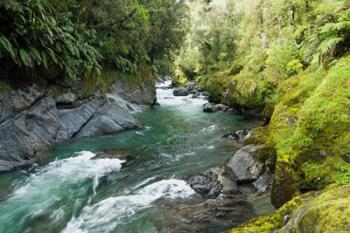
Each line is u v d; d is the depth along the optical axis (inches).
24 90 418.3
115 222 232.7
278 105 312.2
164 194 276.2
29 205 267.4
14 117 385.7
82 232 222.7
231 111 756.0
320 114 192.2
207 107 786.2
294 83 369.1
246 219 220.8
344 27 282.0
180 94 1149.7
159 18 996.6
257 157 292.7
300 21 667.4
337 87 197.0
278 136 264.8
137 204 259.3
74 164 366.0
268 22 848.3
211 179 289.0
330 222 95.2
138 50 873.5
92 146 446.6
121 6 702.5
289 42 645.9
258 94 654.5
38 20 424.8
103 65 732.0
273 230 131.5
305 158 190.9
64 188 301.6
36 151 385.7
